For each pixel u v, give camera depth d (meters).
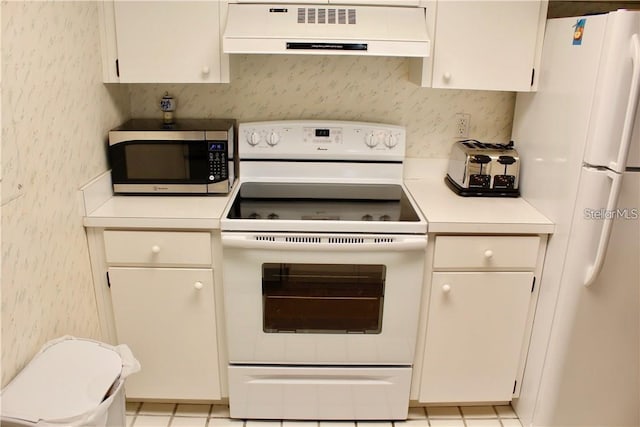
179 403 2.18
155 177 2.04
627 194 1.63
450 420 2.12
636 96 1.48
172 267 1.88
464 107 2.30
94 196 1.88
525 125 2.11
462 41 1.92
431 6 1.88
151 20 1.89
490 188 2.11
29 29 1.45
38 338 1.53
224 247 1.78
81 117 1.79
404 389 2.02
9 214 1.36
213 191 2.06
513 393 2.10
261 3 1.89
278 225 1.78
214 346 1.99
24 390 1.33
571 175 1.71
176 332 1.96
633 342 1.83
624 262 1.72
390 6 1.90
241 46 1.78
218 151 2.01
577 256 1.71
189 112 2.30
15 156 1.39
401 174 2.27
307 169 2.24
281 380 2.00
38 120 1.50
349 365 1.99
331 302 1.90
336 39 1.78
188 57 1.93
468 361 2.02
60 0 1.62
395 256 1.81
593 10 2.19
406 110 2.31
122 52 1.93
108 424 1.44
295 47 1.78
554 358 1.85
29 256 1.47
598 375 1.87
